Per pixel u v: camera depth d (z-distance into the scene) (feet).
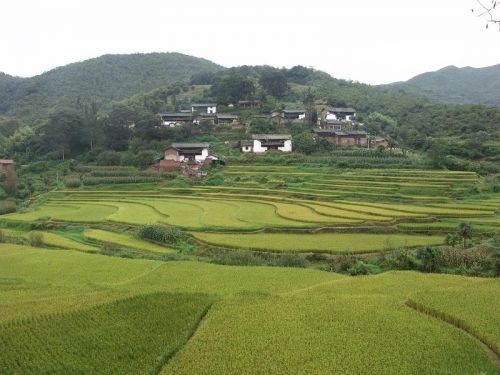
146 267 132.87
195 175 330.34
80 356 65.00
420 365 60.08
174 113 477.77
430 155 333.21
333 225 183.93
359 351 64.49
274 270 123.13
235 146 401.70
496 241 145.79
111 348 67.36
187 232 182.50
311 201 240.73
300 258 138.10
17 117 568.00
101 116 477.36
